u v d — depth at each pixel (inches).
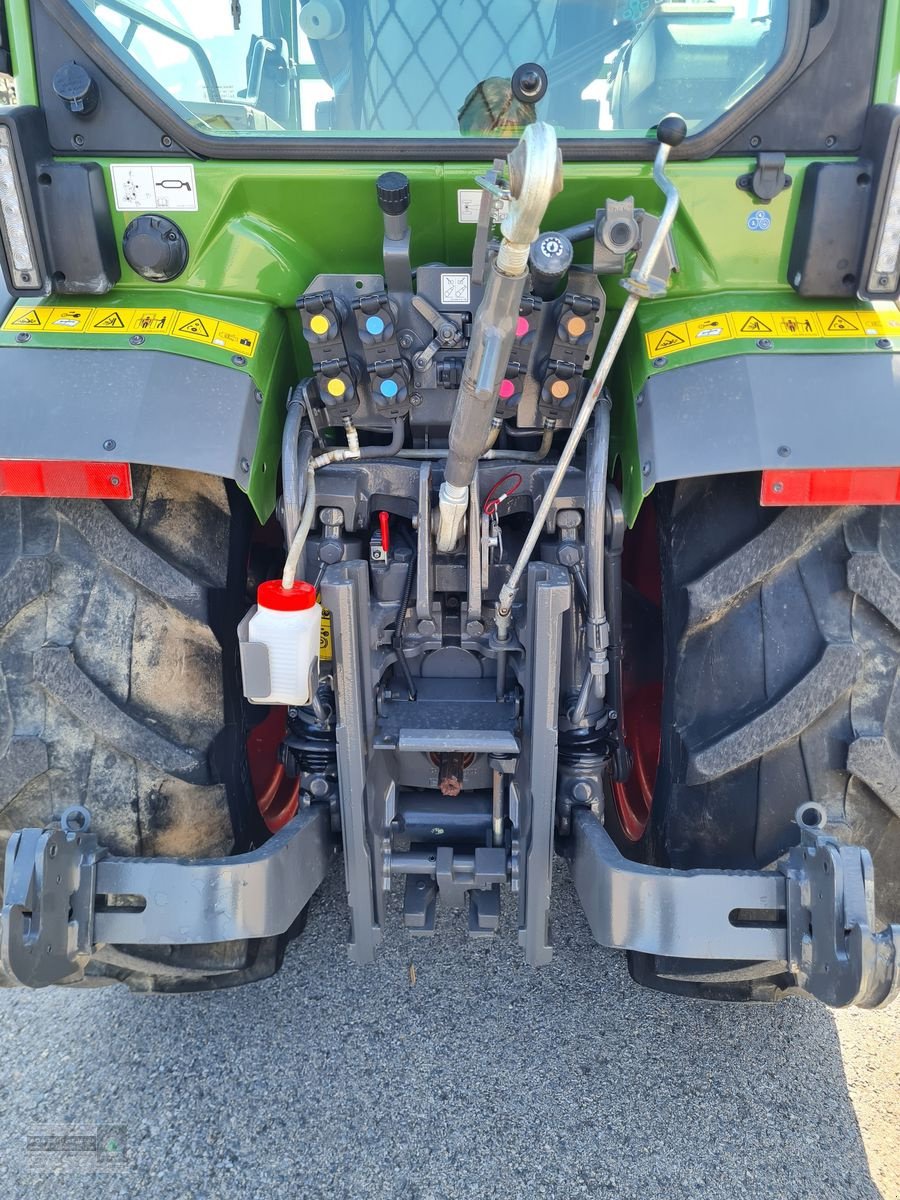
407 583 71.7
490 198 56.1
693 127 66.8
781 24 62.9
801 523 61.7
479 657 76.5
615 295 67.5
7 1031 80.4
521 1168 67.7
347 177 64.0
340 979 85.7
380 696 74.0
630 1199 65.5
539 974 86.4
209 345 64.1
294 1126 71.1
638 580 90.0
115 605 64.3
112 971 72.2
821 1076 76.1
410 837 76.4
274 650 61.1
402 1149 69.2
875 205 59.1
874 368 60.6
